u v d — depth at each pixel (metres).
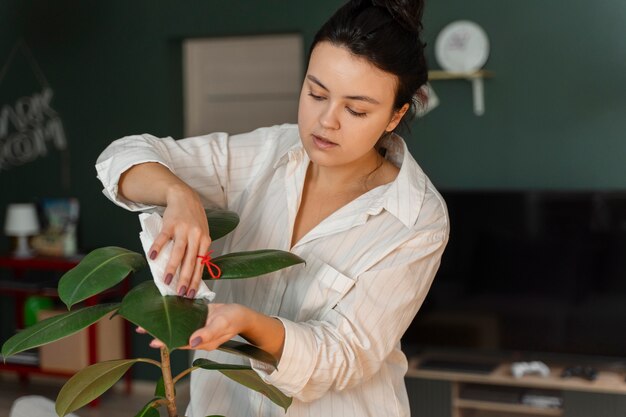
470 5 4.60
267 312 1.34
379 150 1.43
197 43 5.47
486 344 4.55
